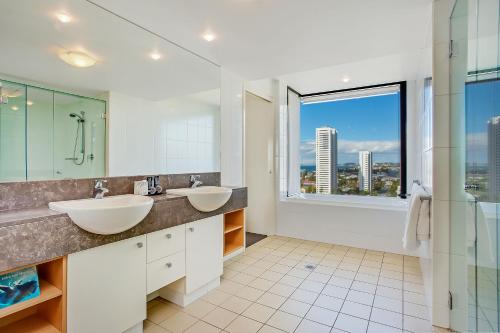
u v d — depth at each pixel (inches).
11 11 57.4
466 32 60.0
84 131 70.1
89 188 70.1
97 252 56.2
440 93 69.8
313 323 73.3
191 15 72.0
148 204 59.9
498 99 41.6
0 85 55.3
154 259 69.2
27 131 59.1
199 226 84.7
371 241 135.5
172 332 69.1
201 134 105.0
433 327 71.2
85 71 70.1
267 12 70.5
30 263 45.5
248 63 107.8
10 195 55.6
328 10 69.6
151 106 87.2
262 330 70.2
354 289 93.2
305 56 100.0
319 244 144.6
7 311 44.8
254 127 168.9
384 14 71.9
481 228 51.4
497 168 42.7
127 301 62.4
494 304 44.6
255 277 102.7
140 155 84.1
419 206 77.6
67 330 51.4
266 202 164.7
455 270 68.7
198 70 101.5
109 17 71.9
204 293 89.1
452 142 68.5
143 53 83.0
